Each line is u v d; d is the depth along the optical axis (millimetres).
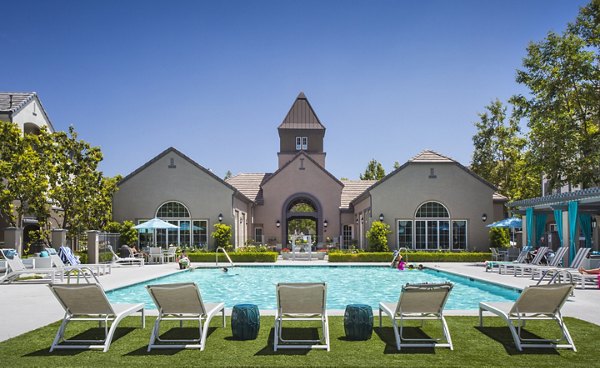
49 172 24688
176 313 7734
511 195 39250
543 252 19344
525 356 6836
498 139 40312
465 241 29219
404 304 7570
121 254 26406
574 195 18000
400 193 29188
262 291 16375
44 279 16766
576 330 8383
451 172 29406
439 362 6555
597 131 25984
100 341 7457
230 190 29312
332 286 17531
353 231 35688
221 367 6316
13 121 25938
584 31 25812
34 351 7125
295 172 35719
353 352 7078
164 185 29453
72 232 26500
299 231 75375
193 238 29281
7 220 22812
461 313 10023
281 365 6422
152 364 6457
